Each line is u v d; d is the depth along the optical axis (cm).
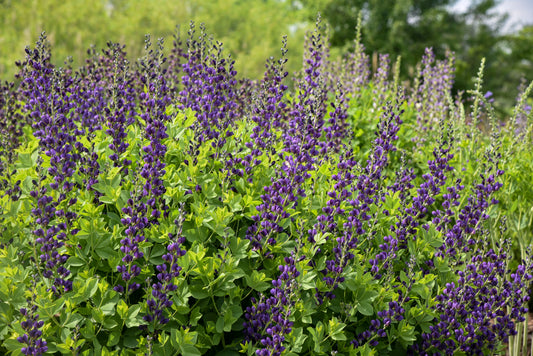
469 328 290
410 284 286
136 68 453
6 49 1456
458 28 2586
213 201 294
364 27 2395
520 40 2603
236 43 2612
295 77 490
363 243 317
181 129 327
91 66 413
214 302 261
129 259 241
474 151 475
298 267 265
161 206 274
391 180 446
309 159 285
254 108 342
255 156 316
